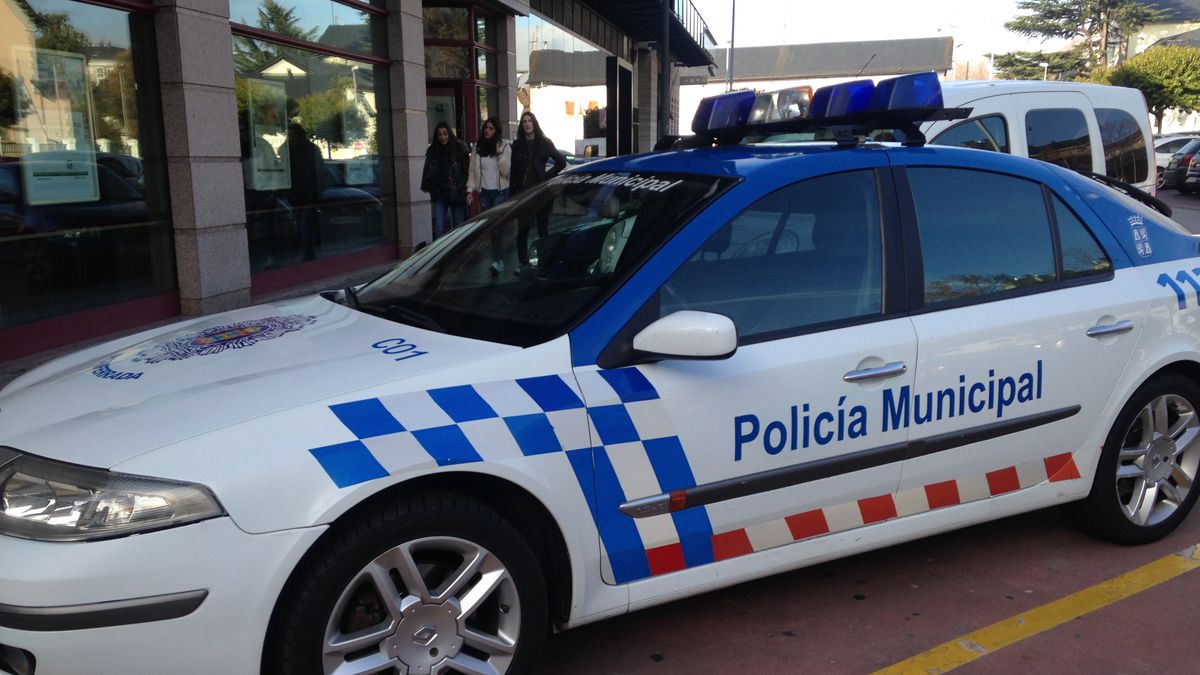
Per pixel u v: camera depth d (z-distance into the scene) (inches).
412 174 461.7
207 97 302.8
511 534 102.0
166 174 298.5
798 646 124.2
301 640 91.8
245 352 113.7
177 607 86.7
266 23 352.2
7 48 248.1
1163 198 998.4
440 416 98.7
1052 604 135.1
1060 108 272.5
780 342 118.2
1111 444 146.2
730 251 118.7
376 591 97.5
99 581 84.7
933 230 132.8
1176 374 151.5
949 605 135.0
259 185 352.2
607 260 118.5
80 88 269.3
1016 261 138.8
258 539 88.7
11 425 101.7
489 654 103.9
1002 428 134.0
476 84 575.8
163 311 300.2
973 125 256.1
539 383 105.0
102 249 278.4
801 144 137.9
